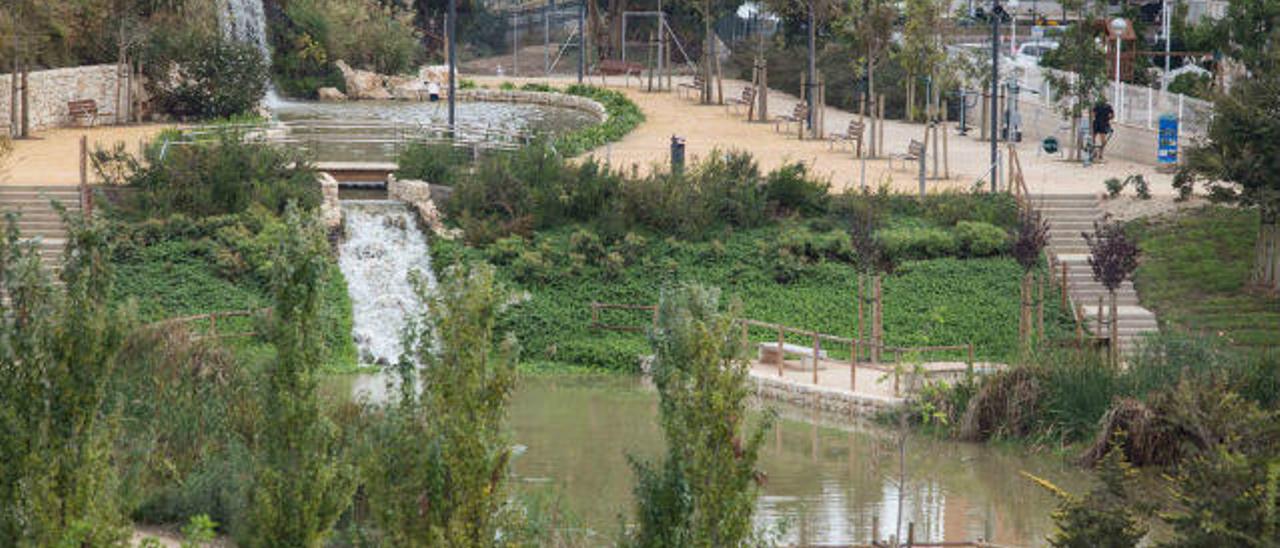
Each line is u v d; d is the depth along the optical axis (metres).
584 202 44.75
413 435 15.22
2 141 45.38
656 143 55.75
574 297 40.66
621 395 34.81
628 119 60.22
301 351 16.06
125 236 40.03
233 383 26.28
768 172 49.41
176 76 61.47
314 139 54.50
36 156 48.97
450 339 15.29
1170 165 49.69
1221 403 24.05
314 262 16.12
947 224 44.25
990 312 39.19
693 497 15.71
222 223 41.41
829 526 24.23
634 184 44.41
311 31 74.31
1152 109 53.31
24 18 54.66
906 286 40.69
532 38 97.06
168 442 24.17
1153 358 30.77
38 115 56.28
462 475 14.94
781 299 40.38
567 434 30.59
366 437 16.08
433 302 15.57
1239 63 53.56
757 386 35.34
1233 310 38.81
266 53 72.88
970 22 74.88
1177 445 27.25
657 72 80.38
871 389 33.72
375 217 44.09
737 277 41.44
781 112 65.62
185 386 25.94
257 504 15.85
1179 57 66.25
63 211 15.57
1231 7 49.88
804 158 53.03
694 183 45.50
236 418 24.62
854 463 28.78
